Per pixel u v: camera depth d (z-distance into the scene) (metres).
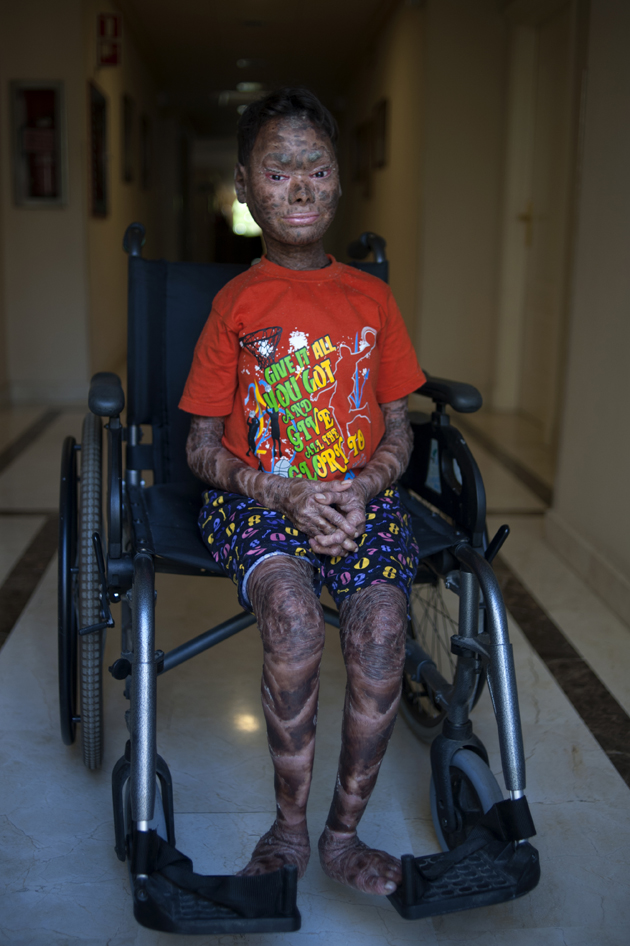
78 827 1.52
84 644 1.52
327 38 7.43
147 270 1.75
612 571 2.46
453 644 1.34
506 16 4.98
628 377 2.40
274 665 1.17
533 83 4.99
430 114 5.21
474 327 5.48
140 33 7.37
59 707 1.75
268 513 1.34
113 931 1.29
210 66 8.74
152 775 1.13
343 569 1.30
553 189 4.63
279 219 1.37
